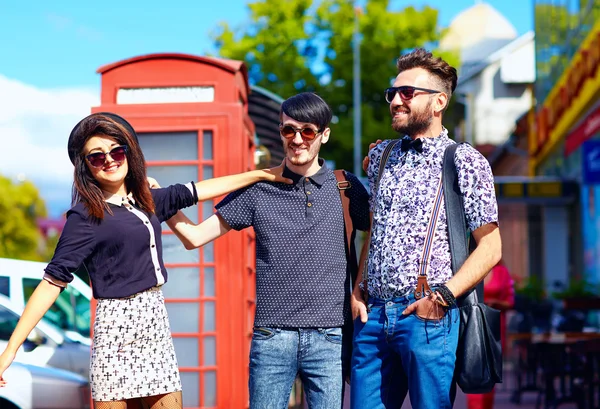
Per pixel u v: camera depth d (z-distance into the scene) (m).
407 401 9.98
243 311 6.31
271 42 31.06
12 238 61.44
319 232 4.38
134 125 6.27
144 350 4.09
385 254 4.23
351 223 4.51
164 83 6.36
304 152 4.36
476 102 40.44
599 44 13.33
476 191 4.13
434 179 4.22
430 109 4.31
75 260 3.99
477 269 4.08
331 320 4.33
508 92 40.28
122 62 6.38
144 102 6.37
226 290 6.30
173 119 6.27
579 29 17.59
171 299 6.29
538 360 10.73
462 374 4.18
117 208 4.12
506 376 14.13
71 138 4.09
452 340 4.18
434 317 4.13
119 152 4.05
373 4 32.00
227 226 4.48
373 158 4.52
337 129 30.78
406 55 4.40
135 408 4.31
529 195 20.97
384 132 30.77
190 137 6.29
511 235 31.53
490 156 37.38
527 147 32.66
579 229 21.88
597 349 8.39
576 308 11.82
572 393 9.66
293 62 30.92
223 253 6.32
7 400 6.35
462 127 41.00
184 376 6.28
